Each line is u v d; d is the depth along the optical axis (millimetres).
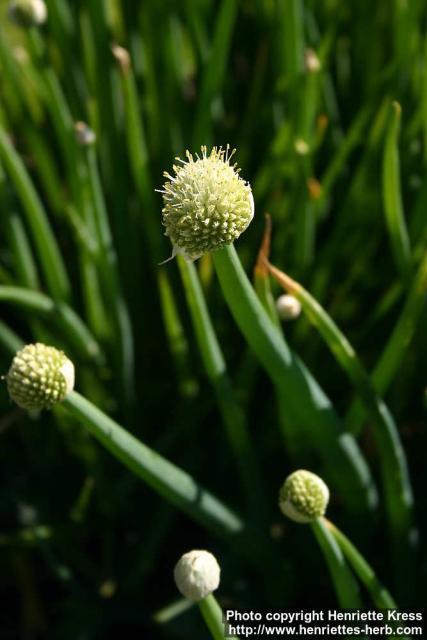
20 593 851
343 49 980
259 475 723
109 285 770
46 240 786
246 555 703
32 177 965
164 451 803
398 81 836
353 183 798
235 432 699
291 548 774
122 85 729
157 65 883
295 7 767
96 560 829
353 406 676
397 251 709
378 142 791
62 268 809
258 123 887
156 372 897
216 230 538
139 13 900
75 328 784
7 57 825
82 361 805
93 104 791
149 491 823
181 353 787
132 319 867
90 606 777
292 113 797
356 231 851
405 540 694
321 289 800
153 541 768
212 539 800
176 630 733
